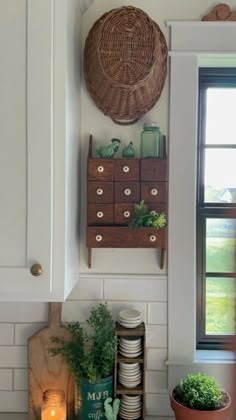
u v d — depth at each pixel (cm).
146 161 131
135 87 121
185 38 138
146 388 140
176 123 138
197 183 150
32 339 138
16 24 103
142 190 131
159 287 140
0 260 105
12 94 104
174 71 138
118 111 134
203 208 150
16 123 104
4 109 104
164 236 130
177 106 138
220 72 149
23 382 141
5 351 141
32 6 103
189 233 139
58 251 107
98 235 131
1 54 104
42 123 104
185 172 138
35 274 103
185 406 119
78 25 131
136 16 121
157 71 127
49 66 104
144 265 141
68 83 112
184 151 138
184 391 123
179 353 139
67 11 108
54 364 137
